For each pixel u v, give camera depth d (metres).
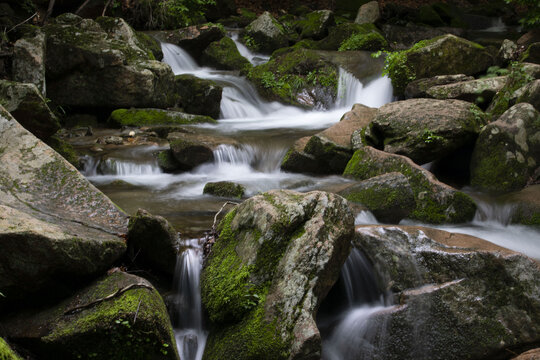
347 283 4.55
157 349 3.66
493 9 21.94
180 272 4.41
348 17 19.95
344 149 7.78
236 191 6.56
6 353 3.17
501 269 4.24
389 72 11.32
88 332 3.53
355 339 4.30
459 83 9.35
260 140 8.88
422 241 4.53
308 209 4.05
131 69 10.30
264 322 3.73
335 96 12.58
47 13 12.13
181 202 6.27
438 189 6.21
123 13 15.43
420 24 19.08
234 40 16.75
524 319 4.13
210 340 4.00
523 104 7.39
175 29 15.81
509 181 6.93
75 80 10.20
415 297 4.24
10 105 7.05
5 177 4.76
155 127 9.40
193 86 11.07
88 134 9.41
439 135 7.29
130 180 7.38
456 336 4.12
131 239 4.46
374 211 5.72
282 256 3.95
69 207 4.75
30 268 3.69
